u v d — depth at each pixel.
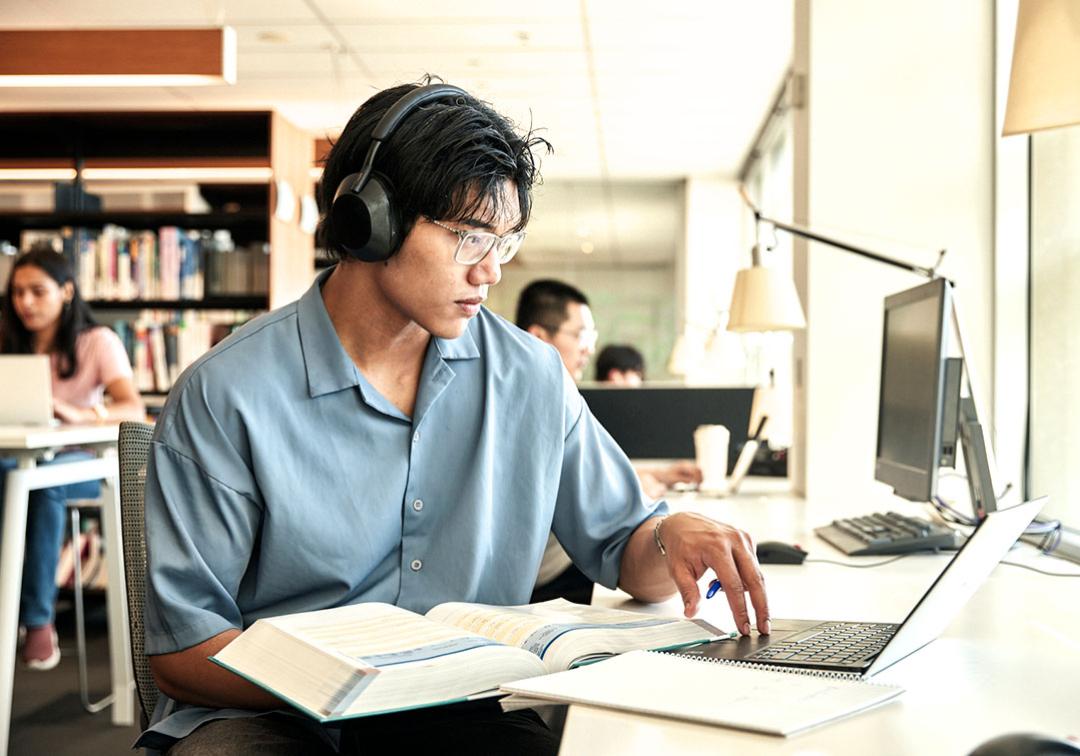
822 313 2.92
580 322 2.86
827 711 0.75
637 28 5.96
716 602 1.32
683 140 8.77
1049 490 2.66
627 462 1.40
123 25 5.86
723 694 0.78
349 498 1.17
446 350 1.23
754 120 8.10
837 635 1.04
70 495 3.55
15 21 5.76
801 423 3.02
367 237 1.07
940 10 2.89
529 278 13.11
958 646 1.03
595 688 0.80
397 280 1.11
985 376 2.85
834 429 2.90
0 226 5.50
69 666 3.72
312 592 1.18
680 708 0.75
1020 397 2.80
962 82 2.89
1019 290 2.81
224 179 6.31
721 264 10.23
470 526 1.23
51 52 4.60
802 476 2.99
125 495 1.27
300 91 7.21
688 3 5.56
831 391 2.91
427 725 1.08
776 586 1.46
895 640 0.89
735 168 9.90
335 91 7.22
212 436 1.12
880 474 2.13
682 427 3.32
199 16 5.71
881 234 2.91
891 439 2.05
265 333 1.18
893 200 2.90
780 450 3.35
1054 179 2.64
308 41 6.16
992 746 0.59
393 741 1.06
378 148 1.08
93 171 6.05
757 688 0.80
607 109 7.75
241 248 5.59
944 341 1.72
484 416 1.26
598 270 12.98
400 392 1.23
